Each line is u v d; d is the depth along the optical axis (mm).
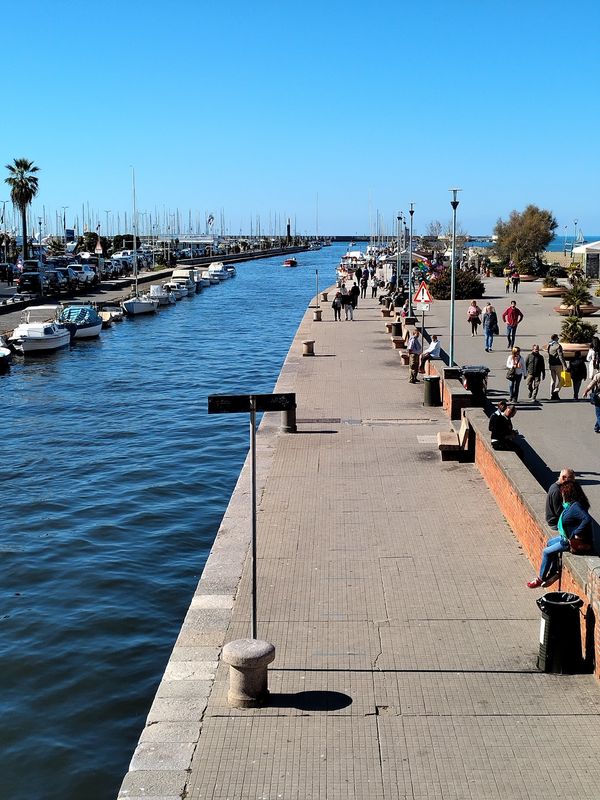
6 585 16609
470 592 12320
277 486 17594
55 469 24969
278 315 76938
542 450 19422
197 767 8422
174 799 7965
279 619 11539
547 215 97812
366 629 11234
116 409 34406
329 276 145250
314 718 9211
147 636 14523
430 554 13773
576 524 11688
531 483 14547
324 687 9820
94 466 25219
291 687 9828
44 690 12766
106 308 73812
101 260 110750
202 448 27234
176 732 8992
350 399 26906
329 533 14828
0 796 10398
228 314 78062
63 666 13461
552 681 9922
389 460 19469
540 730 8953
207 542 18953
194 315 77125
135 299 75438
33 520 20328
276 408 10430
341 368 33500
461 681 9930
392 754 8578
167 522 20203
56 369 46000
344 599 12148
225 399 10359
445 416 24109
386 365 34156
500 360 32969
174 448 27328
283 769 8375
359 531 14898
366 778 8219
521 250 93625
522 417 22969
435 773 8273
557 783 8102
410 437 21641
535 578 12742
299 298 96812
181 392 38406
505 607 11828
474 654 10555
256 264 198875
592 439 20422
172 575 17109
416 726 9047
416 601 12055
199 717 9266
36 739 11539
